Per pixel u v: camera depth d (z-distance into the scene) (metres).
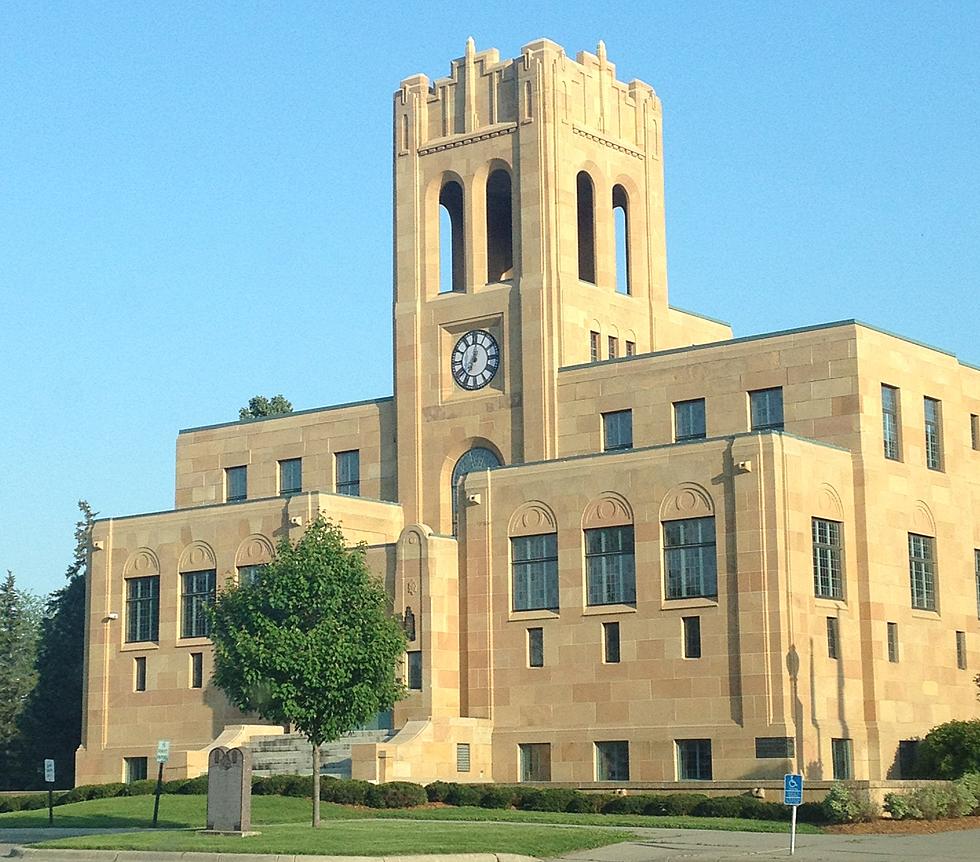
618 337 80.75
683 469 66.06
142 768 80.56
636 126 84.31
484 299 78.81
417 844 43.97
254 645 52.44
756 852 44.38
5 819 61.53
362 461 82.75
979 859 41.72
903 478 69.94
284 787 63.41
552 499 69.94
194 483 88.81
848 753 64.88
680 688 64.75
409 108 83.00
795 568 63.56
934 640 70.44
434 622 70.88
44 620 108.12
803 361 69.25
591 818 55.50
